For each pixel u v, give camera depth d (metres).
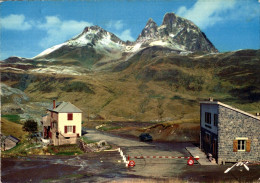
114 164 28.84
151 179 21.81
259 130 28.19
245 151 28.19
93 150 38.50
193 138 46.50
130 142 45.69
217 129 28.53
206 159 30.52
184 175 23.14
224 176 22.45
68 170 25.95
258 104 140.62
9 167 26.34
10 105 108.19
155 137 50.25
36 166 27.30
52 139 50.62
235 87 182.25
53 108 52.41
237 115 28.28
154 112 135.38
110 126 78.31
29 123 59.25
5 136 51.84
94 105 157.50
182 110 135.62
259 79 183.88
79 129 49.94
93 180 21.83
